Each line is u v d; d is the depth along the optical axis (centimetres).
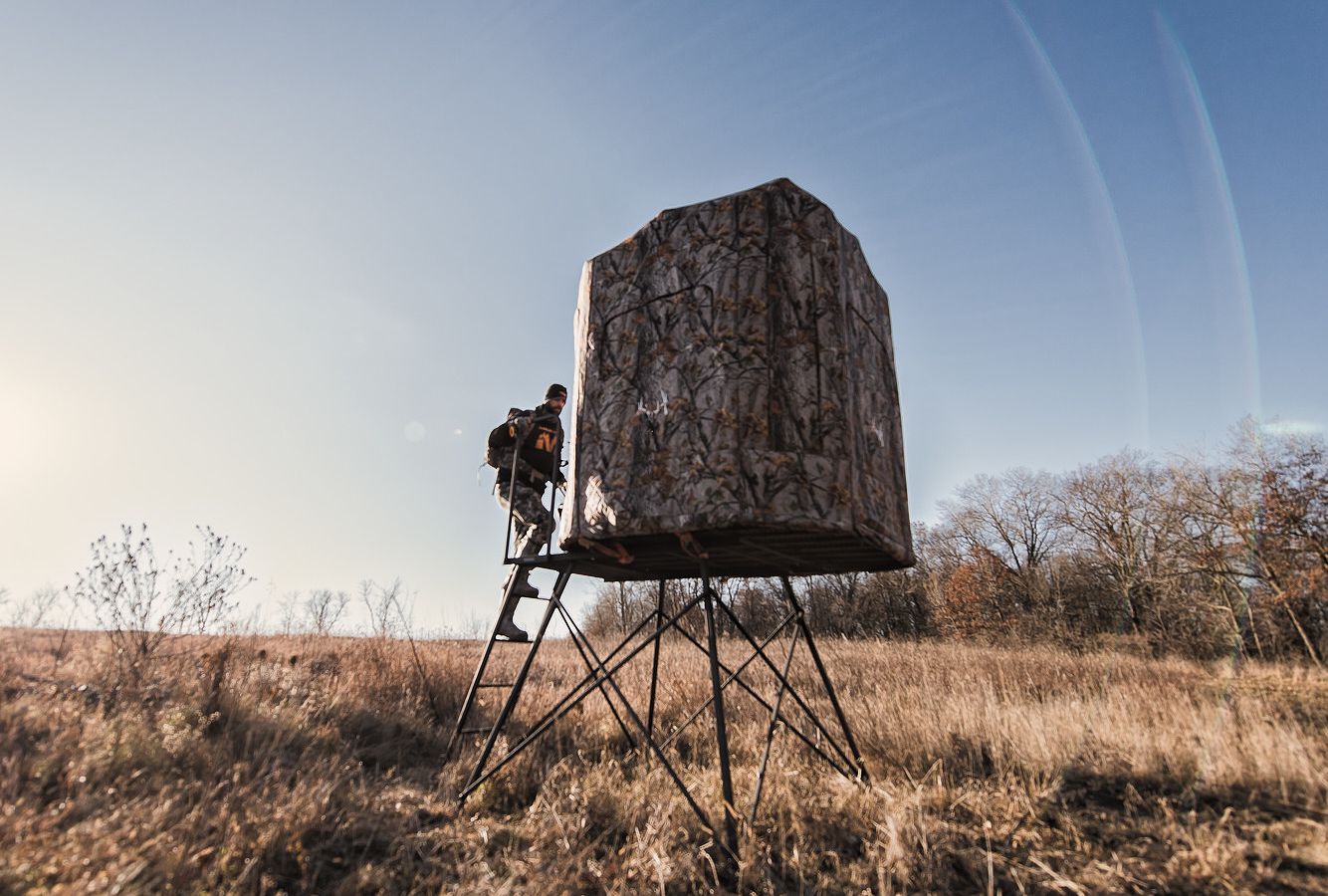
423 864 390
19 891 292
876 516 501
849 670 1347
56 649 713
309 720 621
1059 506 5159
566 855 404
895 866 395
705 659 1495
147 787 421
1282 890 371
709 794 508
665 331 505
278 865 365
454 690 844
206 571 694
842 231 537
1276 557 2627
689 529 454
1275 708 821
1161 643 3138
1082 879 393
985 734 677
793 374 471
